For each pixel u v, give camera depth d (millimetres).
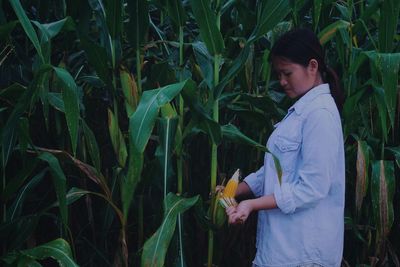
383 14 2568
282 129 2146
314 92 2088
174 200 2145
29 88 1961
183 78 2430
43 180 2793
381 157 2811
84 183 2641
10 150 2102
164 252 2002
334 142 2014
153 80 2463
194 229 2914
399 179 3172
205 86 2562
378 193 2662
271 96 2975
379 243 2773
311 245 2074
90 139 2279
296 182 2062
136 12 2254
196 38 2705
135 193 2613
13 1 1906
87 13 2428
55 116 2520
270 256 2129
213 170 2305
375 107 2871
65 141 2596
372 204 2709
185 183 2682
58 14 2686
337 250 2141
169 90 1932
